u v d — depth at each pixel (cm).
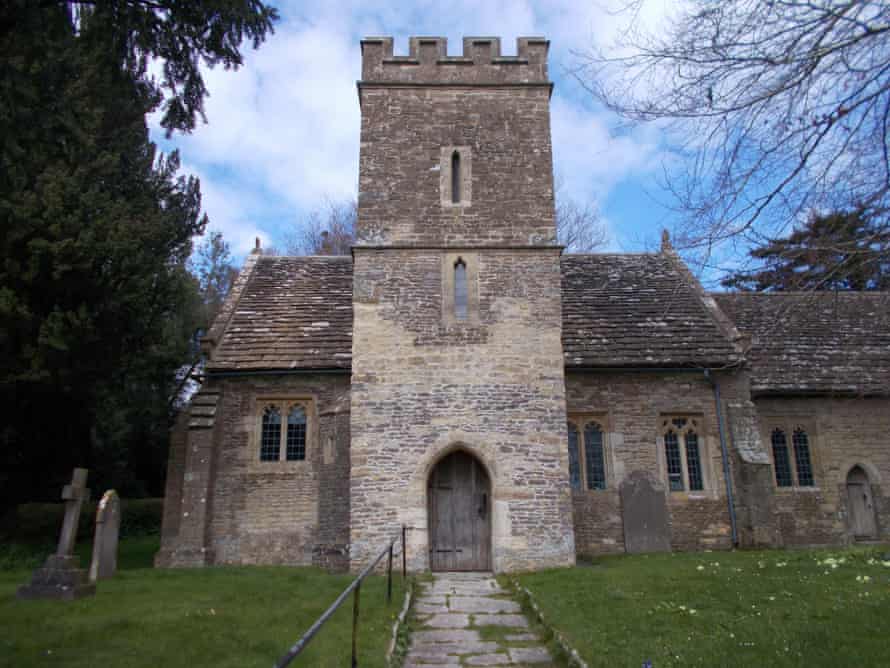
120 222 1717
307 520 1648
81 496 1130
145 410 2733
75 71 995
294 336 1822
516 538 1362
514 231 1514
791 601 943
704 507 1708
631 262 2231
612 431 1739
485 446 1403
